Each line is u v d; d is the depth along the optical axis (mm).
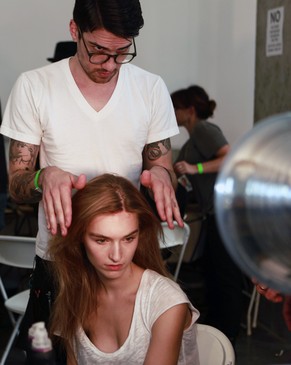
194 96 3945
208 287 3652
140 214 1590
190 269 4371
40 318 2000
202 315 4070
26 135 1918
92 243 1562
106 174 1624
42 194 1725
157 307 1601
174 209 1729
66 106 1891
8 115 1948
